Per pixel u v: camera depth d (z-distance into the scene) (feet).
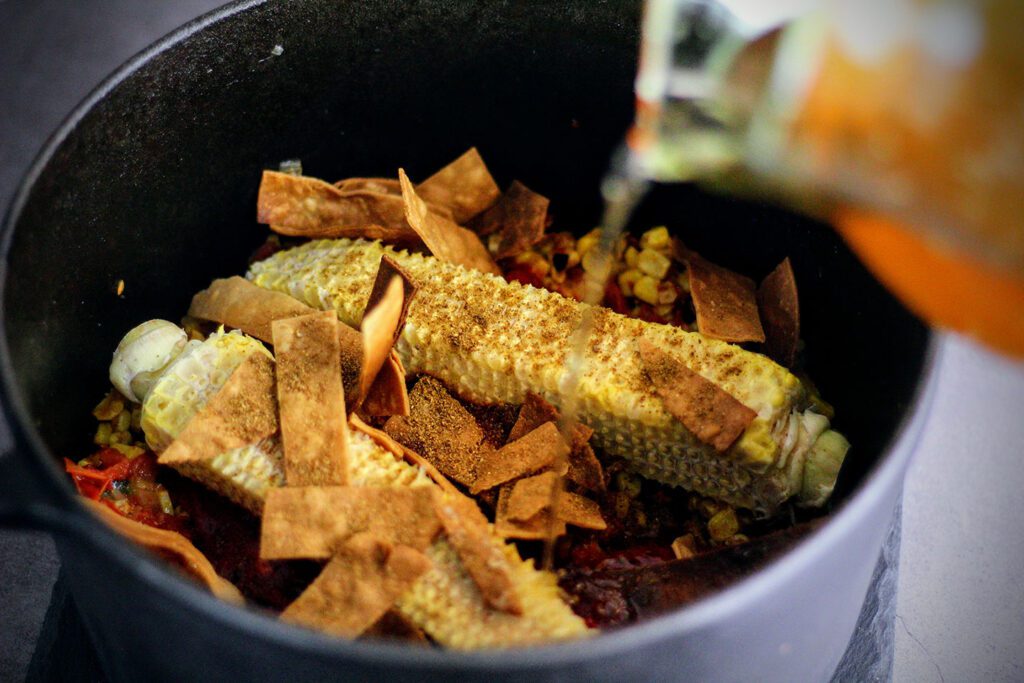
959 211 1.18
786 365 1.62
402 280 1.46
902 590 1.72
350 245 1.63
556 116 1.69
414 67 1.65
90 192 1.51
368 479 1.44
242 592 1.48
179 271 1.66
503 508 1.48
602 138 1.69
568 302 1.55
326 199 1.64
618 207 1.40
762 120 1.23
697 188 1.66
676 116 1.28
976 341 1.23
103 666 1.51
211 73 1.57
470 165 1.69
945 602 1.71
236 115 1.62
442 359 1.56
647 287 1.67
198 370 1.51
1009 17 1.14
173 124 1.57
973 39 1.15
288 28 1.58
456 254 1.65
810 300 1.65
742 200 1.65
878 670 1.58
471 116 1.70
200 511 1.52
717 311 1.60
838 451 1.51
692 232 1.71
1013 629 1.70
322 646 1.19
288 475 1.43
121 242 1.58
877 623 1.60
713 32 1.26
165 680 1.36
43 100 2.06
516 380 1.54
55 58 2.10
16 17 2.14
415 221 1.59
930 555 1.75
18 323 1.40
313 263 1.61
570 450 1.52
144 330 1.57
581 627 1.36
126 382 1.57
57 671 1.58
